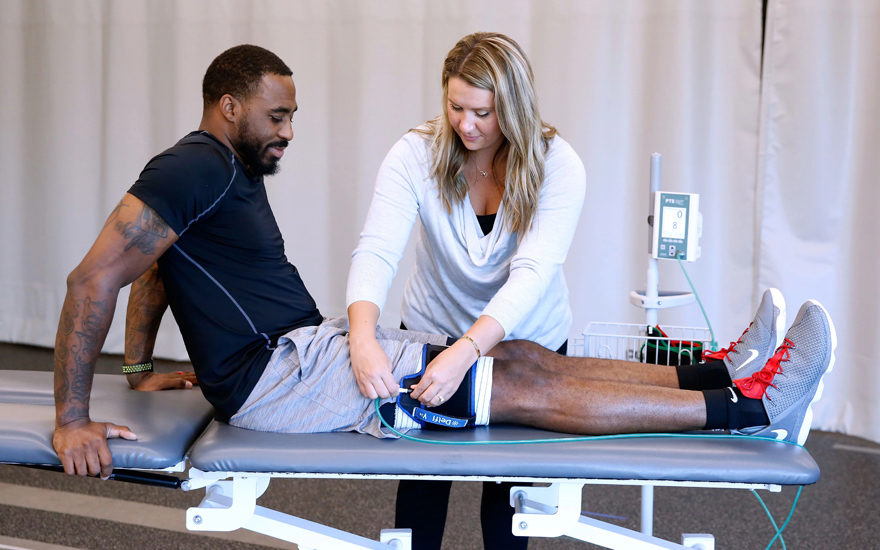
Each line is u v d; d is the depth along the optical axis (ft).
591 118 10.54
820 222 9.84
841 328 9.87
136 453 4.17
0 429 4.23
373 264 4.71
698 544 4.73
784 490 8.14
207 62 11.91
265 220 4.64
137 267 4.07
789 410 4.31
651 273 6.28
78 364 4.12
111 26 12.17
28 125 12.91
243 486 4.15
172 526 7.04
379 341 4.61
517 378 4.51
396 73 11.28
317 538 4.26
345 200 11.75
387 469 4.01
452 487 8.27
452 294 5.10
